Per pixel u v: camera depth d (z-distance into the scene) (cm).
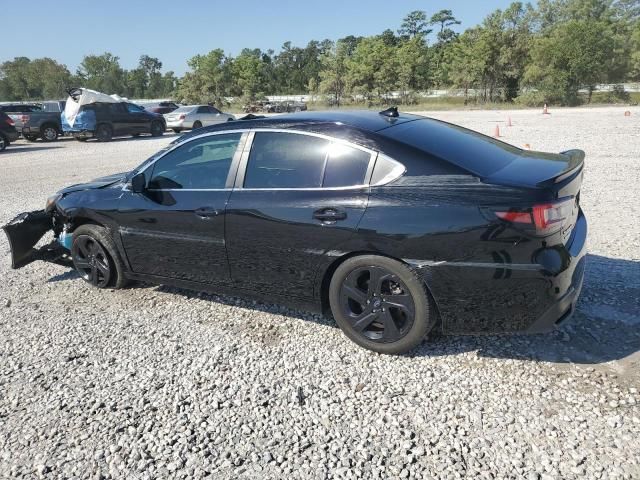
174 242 431
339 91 5594
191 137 430
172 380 345
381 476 252
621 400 294
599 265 486
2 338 418
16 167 1463
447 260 317
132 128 2277
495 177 319
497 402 301
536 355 345
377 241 333
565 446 263
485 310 320
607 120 2177
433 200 319
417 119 413
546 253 303
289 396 320
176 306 461
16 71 9325
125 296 489
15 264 517
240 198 388
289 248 370
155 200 439
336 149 359
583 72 4175
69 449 285
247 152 396
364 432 284
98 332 420
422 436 278
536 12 6303
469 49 5028
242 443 281
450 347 363
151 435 292
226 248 401
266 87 6688
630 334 362
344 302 365
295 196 365
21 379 357
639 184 817
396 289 345
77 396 333
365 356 359
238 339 395
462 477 247
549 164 351
